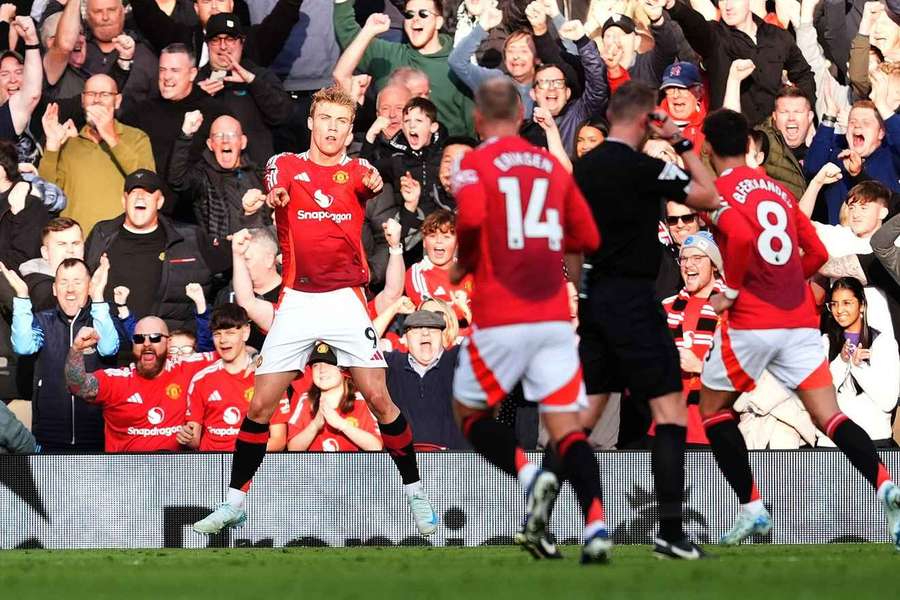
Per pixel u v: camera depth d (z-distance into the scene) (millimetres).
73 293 27500
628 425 26297
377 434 26156
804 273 19922
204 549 24312
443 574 14227
